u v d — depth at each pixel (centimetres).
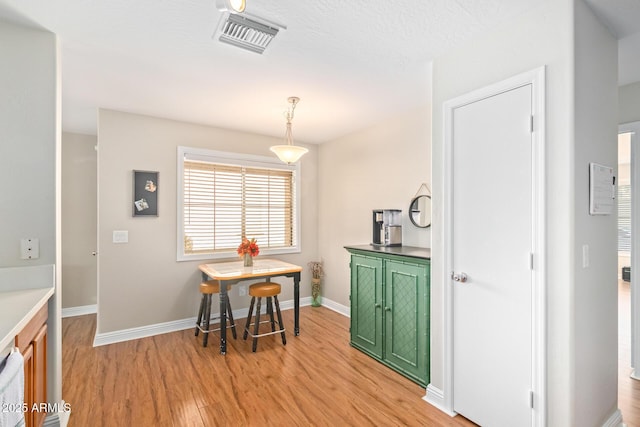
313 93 286
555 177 161
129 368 268
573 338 156
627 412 211
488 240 191
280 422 200
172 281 361
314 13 173
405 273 257
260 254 427
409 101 306
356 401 223
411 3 165
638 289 259
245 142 413
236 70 241
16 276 180
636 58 220
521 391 174
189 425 196
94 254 391
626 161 600
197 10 170
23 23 181
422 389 239
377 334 286
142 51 213
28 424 152
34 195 185
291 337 342
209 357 291
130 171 338
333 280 446
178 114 343
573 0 156
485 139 193
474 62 199
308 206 471
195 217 382
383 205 369
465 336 204
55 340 188
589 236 169
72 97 294
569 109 156
